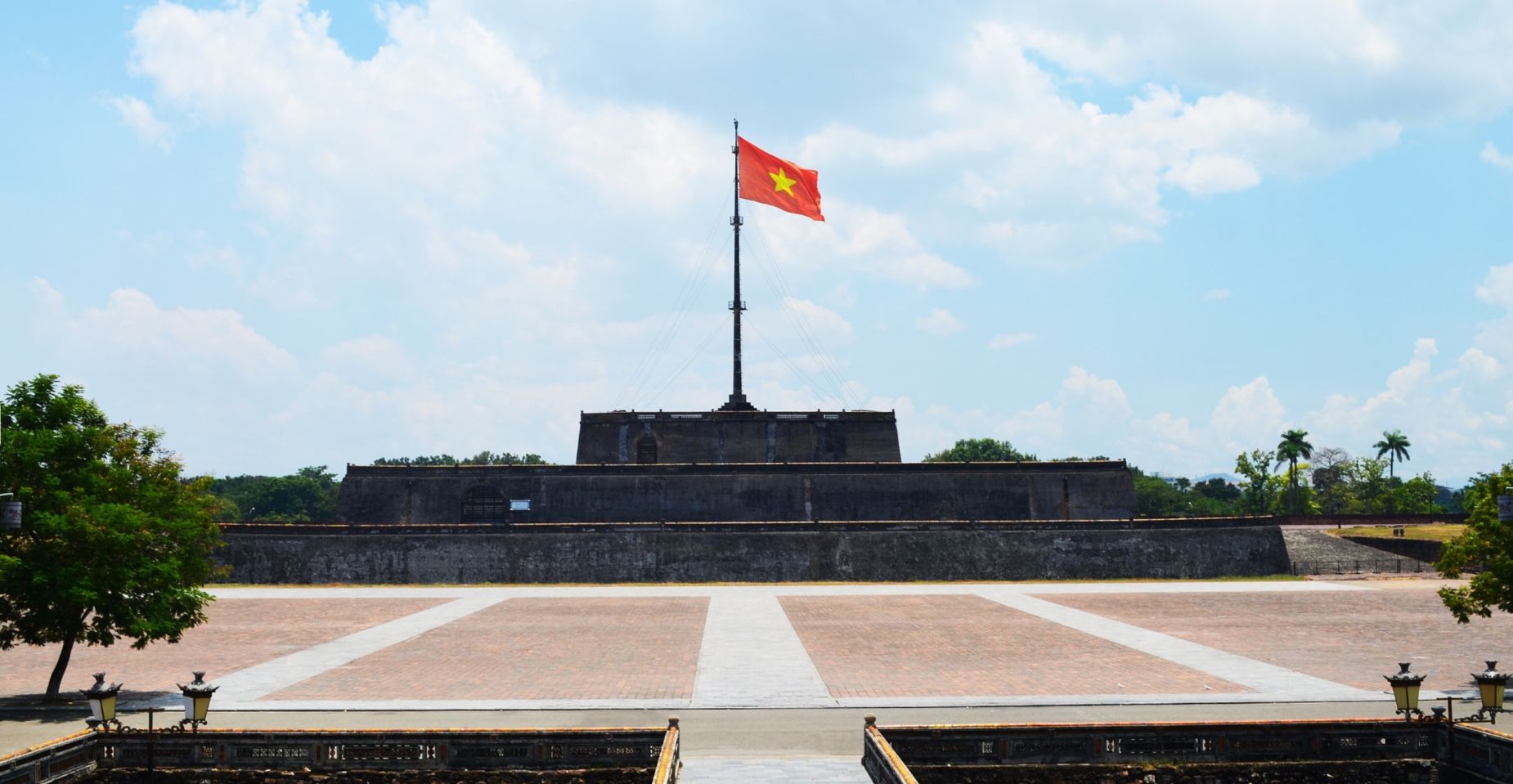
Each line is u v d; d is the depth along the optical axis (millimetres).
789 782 20609
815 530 74750
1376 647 37781
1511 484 32594
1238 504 162000
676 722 21891
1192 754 23188
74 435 30781
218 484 191875
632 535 74000
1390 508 151125
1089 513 84562
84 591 28484
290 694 29766
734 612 50125
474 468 84375
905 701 28219
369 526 73875
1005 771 22828
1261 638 40156
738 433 90812
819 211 82625
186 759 23766
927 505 84000
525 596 60531
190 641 41219
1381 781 23172
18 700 30156
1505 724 24859
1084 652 36625
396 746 23484
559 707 27656
